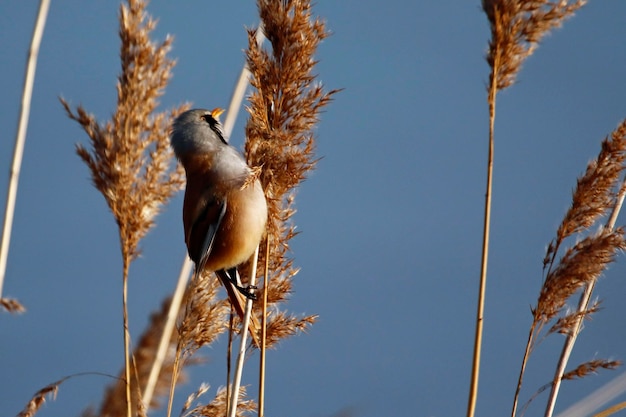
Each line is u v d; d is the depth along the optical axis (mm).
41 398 8219
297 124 8719
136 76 9031
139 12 9031
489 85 7367
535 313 8273
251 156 8992
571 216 8297
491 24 7379
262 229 9586
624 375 8398
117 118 9016
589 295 8469
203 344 8938
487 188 7332
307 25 8633
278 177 8844
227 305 9242
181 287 10172
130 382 9945
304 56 8648
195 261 9578
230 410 8547
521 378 8289
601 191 8266
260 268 9281
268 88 8727
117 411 9750
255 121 8766
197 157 9734
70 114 9078
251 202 9523
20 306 8844
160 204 9156
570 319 8258
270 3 8617
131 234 8852
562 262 8203
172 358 10281
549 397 8305
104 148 8945
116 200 8898
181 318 9172
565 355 8352
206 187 9633
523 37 7266
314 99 8719
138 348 10266
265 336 8945
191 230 9695
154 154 9086
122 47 9039
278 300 9148
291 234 9094
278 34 8648
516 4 7195
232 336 9078
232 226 9539
